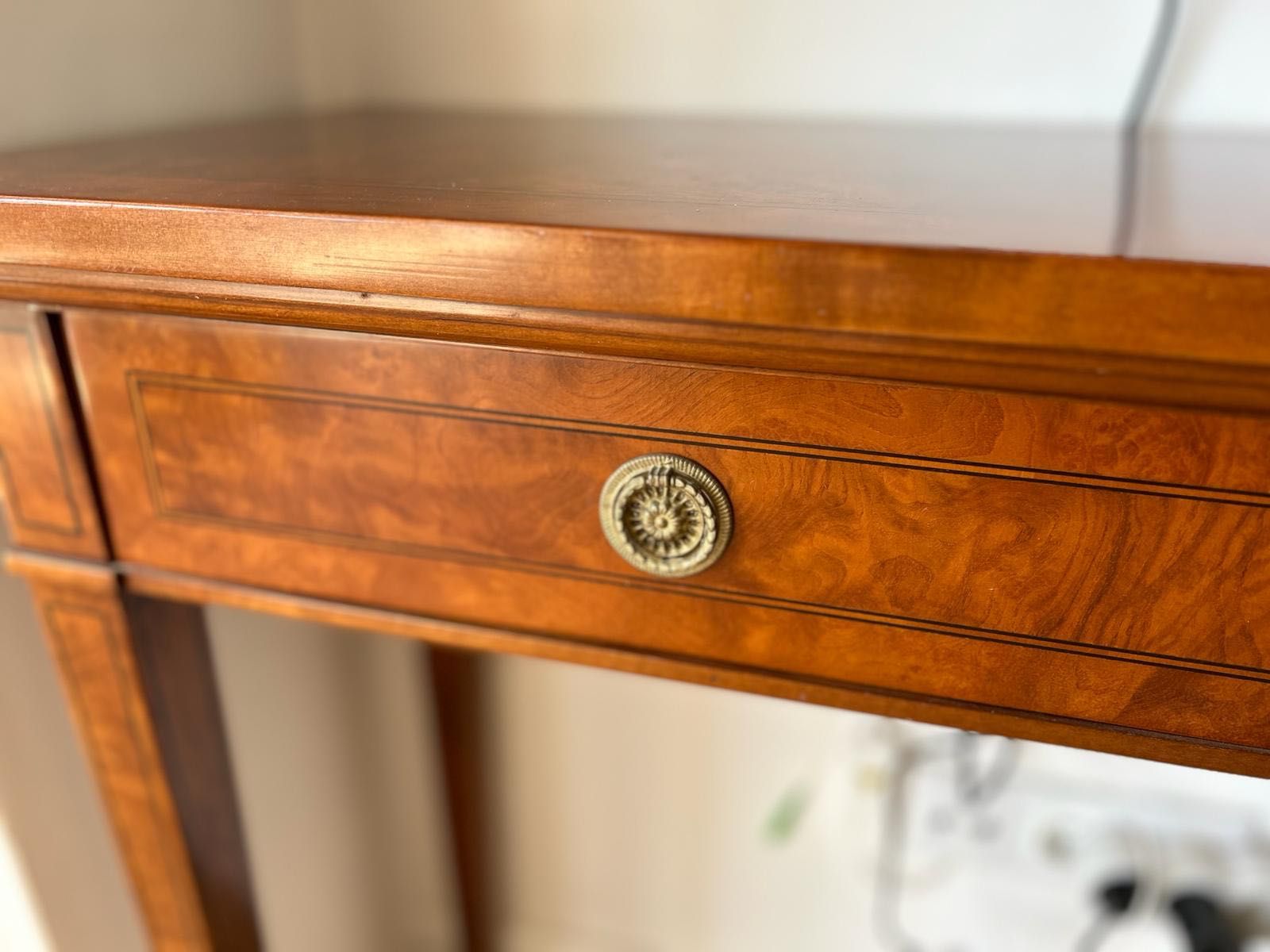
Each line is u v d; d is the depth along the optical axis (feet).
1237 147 1.49
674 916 2.83
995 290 0.80
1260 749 0.98
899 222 0.90
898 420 0.94
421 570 1.17
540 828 2.85
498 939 3.06
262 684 2.14
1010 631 1.00
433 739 2.83
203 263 0.99
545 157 1.34
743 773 2.58
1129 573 0.95
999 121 1.81
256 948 1.70
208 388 1.14
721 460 1.01
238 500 1.19
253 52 1.95
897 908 2.49
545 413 1.04
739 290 0.85
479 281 0.91
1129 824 2.24
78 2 1.55
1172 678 0.98
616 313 0.89
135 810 1.45
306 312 1.00
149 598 1.34
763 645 1.09
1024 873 2.30
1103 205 1.00
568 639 1.15
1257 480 0.88
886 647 1.05
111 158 1.31
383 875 2.75
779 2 1.84
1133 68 1.72
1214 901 2.13
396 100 2.12
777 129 1.70
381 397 1.09
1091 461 0.91
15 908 1.71
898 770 2.39
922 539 0.99
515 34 1.99
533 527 1.10
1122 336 0.79
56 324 1.16
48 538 1.28
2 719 1.60
